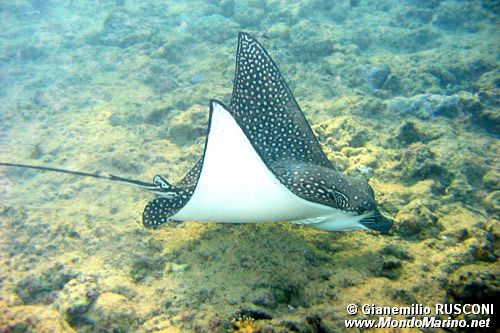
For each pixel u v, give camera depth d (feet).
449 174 5.36
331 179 4.32
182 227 4.70
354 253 4.24
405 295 3.71
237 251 4.26
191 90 8.49
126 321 3.68
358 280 3.88
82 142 7.00
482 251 4.05
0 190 6.02
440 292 3.69
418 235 4.42
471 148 5.99
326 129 6.46
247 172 3.50
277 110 5.01
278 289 3.85
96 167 6.22
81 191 5.75
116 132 7.22
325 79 9.04
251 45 5.04
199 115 7.00
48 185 5.98
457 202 4.94
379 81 8.98
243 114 5.09
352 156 5.88
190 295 3.85
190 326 3.57
